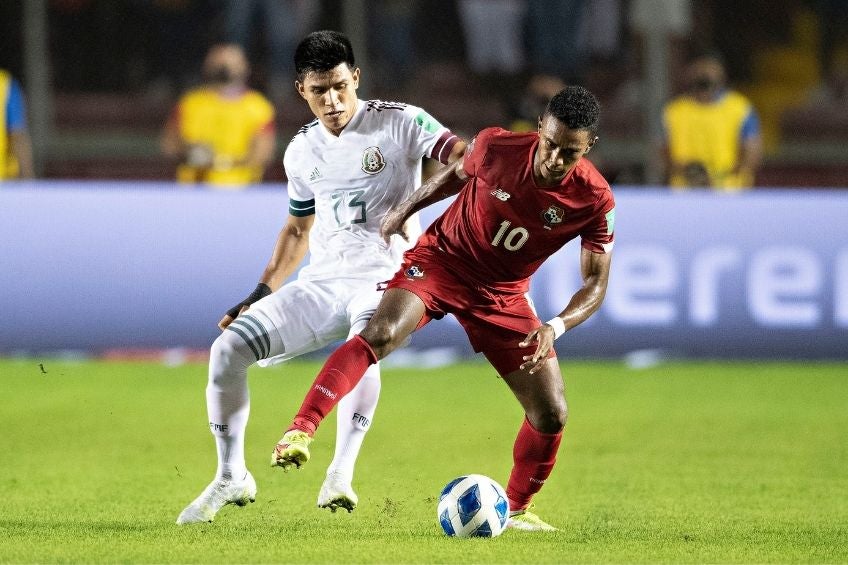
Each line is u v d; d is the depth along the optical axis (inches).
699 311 1573.6
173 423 1183.6
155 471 966.4
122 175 2016.5
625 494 901.2
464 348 1600.6
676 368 1542.8
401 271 751.7
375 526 767.7
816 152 2143.2
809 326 1576.0
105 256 1528.1
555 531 756.0
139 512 807.1
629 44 2075.5
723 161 1813.5
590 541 725.9
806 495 901.2
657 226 1569.9
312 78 763.4
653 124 1817.2
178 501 850.1
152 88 2064.5
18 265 1525.6
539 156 704.4
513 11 2096.5
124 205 1531.7
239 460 763.4
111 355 1534.2
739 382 1456.7
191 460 1015.6
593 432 1171.3
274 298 761.0
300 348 764.0
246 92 1825.8
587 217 727.1
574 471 993.5
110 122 2048.5
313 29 2048.5
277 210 1531.7
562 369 1531.7
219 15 2049.7
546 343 704.4
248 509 824.3
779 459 1051.9
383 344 716.7
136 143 2043.6
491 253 739.4
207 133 1809.8
